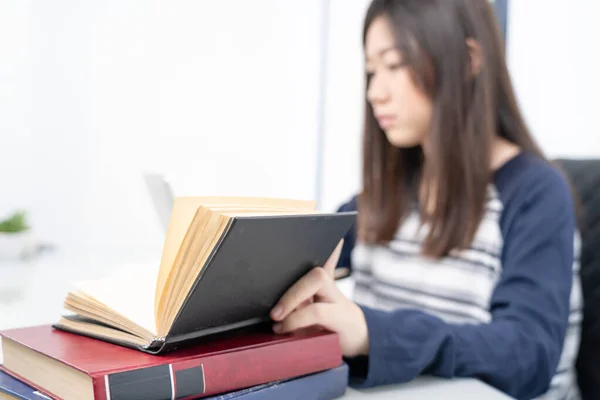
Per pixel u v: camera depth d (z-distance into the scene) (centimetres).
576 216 100
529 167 95
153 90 147
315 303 58
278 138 166
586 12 157
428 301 102
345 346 60
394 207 110
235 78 158
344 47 173
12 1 130
